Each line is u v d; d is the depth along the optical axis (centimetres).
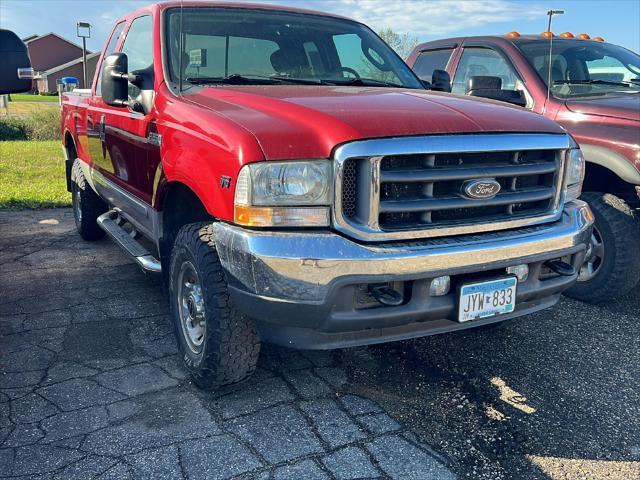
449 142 277
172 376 342
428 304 279
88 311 438
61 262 562
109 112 462
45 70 6719
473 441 288
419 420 304
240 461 265
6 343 383
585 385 346
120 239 456
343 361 366
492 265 289
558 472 267
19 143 1839
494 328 421
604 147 450
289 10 454
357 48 452
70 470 257
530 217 311
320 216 264
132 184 425
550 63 507
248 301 270
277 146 264
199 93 351
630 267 454
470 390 337
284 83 383
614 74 562
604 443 290
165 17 405
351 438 286
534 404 324
